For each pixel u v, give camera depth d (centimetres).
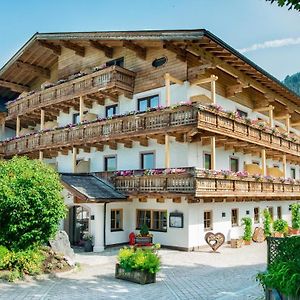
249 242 2334
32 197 1298
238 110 2680
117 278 1368
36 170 1387
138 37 2234
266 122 2808
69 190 2058
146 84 2409
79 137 2533
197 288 1224
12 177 1327
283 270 760
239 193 2181
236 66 2403
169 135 2119
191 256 1877
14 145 3116
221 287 1237
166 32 2097
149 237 1919
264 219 2620
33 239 1343
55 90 2797
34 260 1361
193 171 1862
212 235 2047
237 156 2617
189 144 2178
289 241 945
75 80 2627
